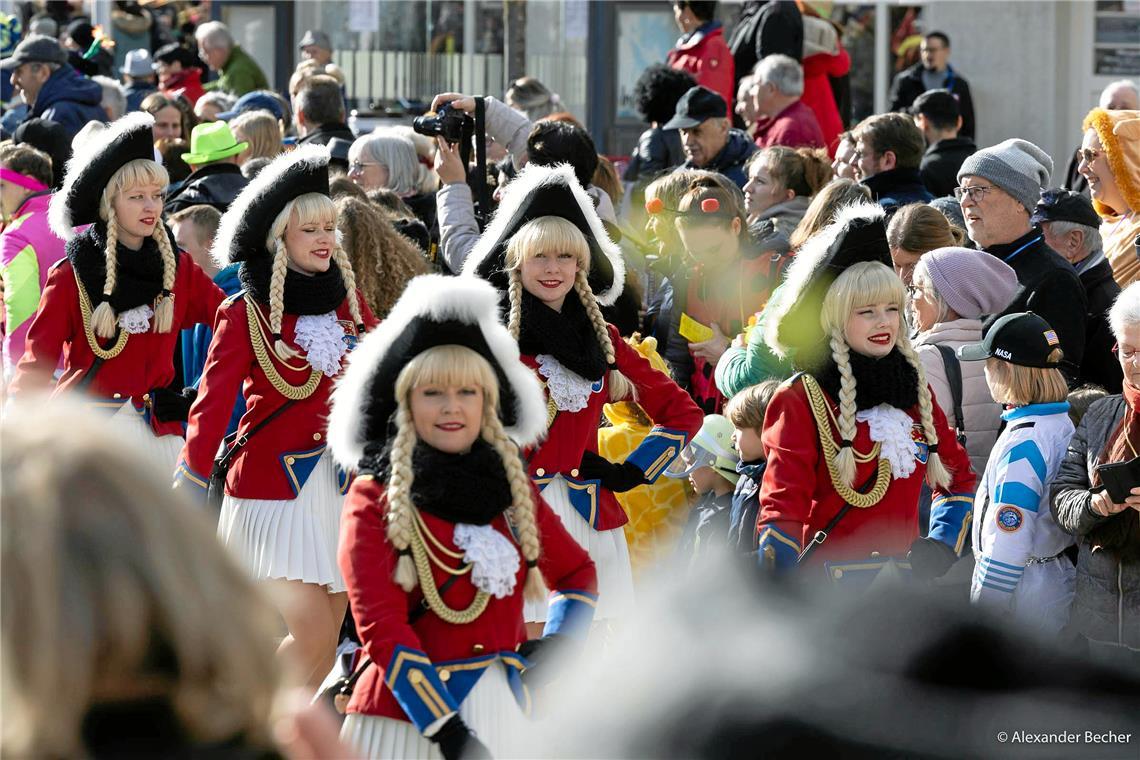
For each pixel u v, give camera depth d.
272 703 4.73
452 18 40.03
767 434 12.00
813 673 3.22
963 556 13.74
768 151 20.27
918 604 3.31
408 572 9.34
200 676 4.44
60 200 16.09
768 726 3.19
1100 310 17.69
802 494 11.72
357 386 9.65
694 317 18.30
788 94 26.14
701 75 29.55
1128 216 19.91
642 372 13.58
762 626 3.32
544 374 12.99
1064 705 3.18
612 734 3.31
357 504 9.48
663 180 18.84
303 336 13.94
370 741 9.50
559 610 10.06
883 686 3.19
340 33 40.31
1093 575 11.73
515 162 19.59
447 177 17.66
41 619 4.18
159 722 4.44
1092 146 19.98
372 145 23.02
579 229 13.20
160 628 4.35
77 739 4.35
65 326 16.09
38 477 4.28
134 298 16.06
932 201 20.44
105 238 16.09
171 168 26.05
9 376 19.11
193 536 4.47
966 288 15.03
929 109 25.97
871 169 20.66
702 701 3.25
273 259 14.07
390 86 40.41
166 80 35.78
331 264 14.40
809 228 17.06
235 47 35.59
